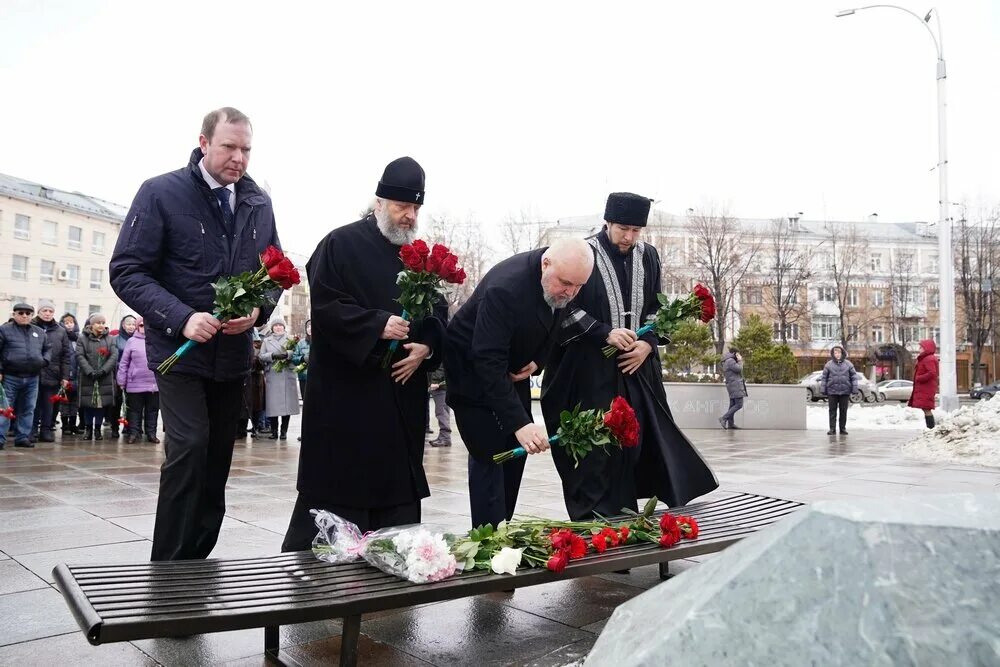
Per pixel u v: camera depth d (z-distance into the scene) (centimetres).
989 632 82
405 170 379
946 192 2025
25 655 277
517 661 280
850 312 5694
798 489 729
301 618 220
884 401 4531
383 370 366
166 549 339
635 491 441
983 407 1121
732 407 1753
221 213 371
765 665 87
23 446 1102
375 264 380
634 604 114
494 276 392
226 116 360
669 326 440
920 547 87
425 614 338
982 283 5191
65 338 1216
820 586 89
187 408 346
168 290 361
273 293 366
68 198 6369
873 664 83
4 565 400
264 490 689
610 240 464
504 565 268
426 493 384
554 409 450
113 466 855
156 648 289
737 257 4875
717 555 109
